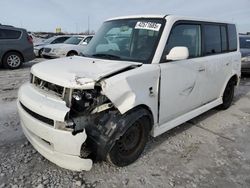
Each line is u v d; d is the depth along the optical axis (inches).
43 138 115.1
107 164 132.7
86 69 123.3
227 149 154.3
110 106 119.6
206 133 176.1
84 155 119.1
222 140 166.2
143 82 127.3
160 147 153.0
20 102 135.6
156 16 152.8
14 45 434.0
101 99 117.0
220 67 196.7
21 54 445.1
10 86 297.4
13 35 434.6
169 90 145.7
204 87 181.5
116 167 130.2
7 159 133.9
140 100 124.9
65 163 114.6
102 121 118.9
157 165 134.2
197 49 173.2
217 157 144.5
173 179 123.2
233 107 237.6
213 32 190.2
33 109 115.3
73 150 110.8
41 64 140.9
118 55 146.0
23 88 136.3
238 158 144.2
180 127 184.5
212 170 131.6
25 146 148.0
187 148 153.3
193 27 167.6
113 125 118.5
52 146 115.1
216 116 211.8
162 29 145.0
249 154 149.3
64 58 155.6
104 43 159.9
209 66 181.0
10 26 434.0
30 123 119.3
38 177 120.4
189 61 160.7
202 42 176.7
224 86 210.7
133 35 149.9
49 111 109.0
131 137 129.6
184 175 126.6
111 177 122.9
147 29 148.0
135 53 142.9
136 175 125.2
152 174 126.5
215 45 194.4
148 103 131.5
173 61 147.6
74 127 109.6
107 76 115.6
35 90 126.4
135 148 134.0
